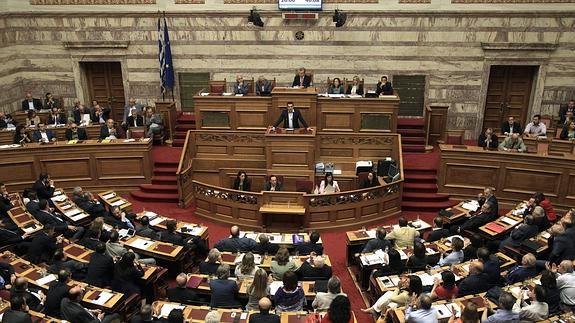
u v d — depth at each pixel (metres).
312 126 13.84
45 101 16.78
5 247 9.35
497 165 12.45
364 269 8.73
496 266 7.57
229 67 16.80
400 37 15.94
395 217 12.48
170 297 7.52
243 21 16.23
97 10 16.52
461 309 6.84
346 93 15.01
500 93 16.47
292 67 16.61
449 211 10.77
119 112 18.02
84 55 17.02
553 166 11.97
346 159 14.05
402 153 14.25
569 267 7.27
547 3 15.12
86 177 13.84
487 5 15.31
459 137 13.92
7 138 14.85
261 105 13.95
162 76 16.33
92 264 7.91
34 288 7.77
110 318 6.68
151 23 16.56
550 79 15.84
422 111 16.62
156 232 10.12
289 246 9.41
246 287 7.64
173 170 14.09
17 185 13.29
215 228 12.03
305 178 13.21
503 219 10.06
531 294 6.76
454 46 15.84
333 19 15.56
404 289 7.34
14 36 16.89
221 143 14.30
